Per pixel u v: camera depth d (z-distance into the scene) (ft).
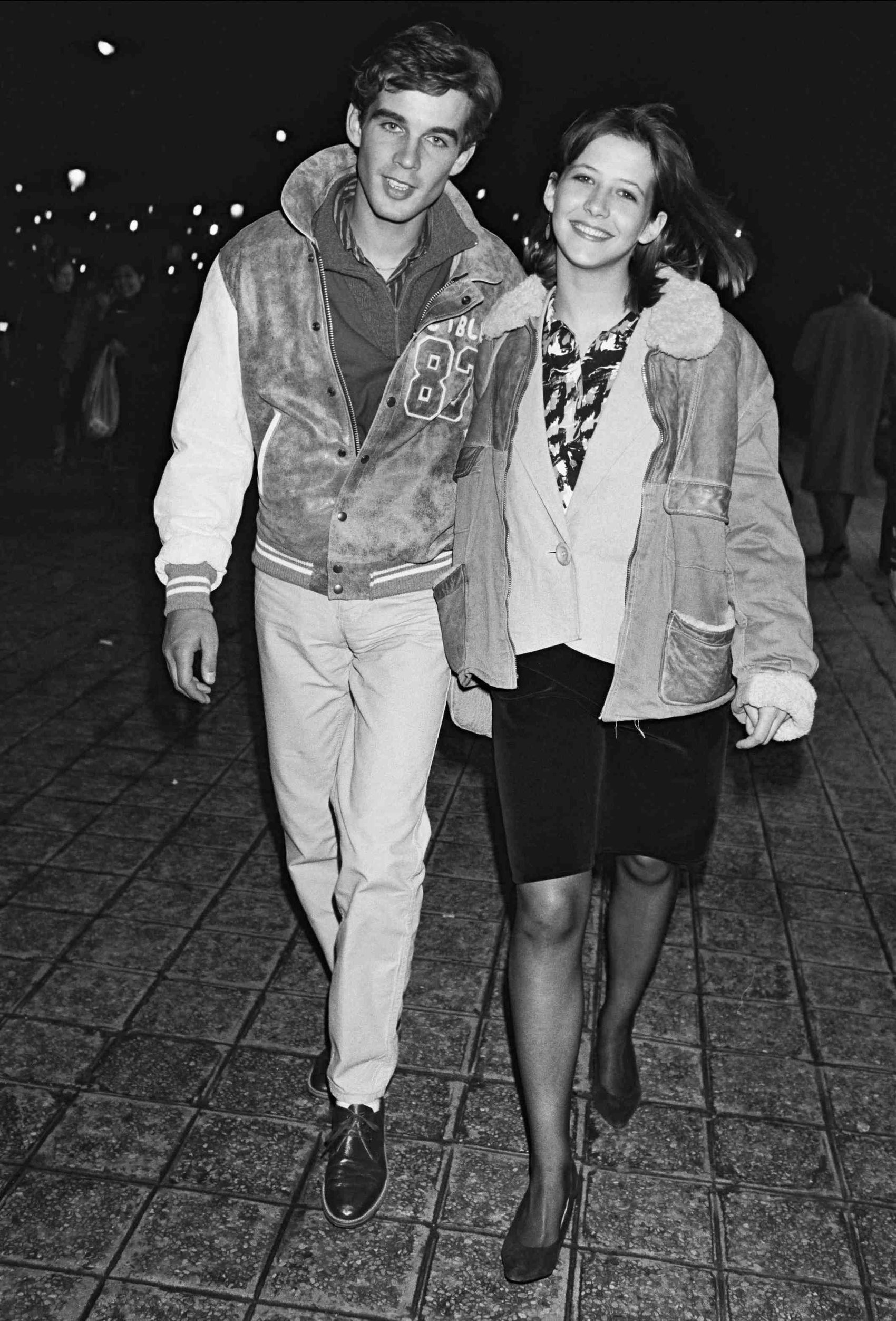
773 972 12.37
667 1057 10.89
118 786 15.99
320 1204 9.02
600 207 7.99
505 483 8.50
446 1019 11.28
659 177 8.06
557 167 8.32
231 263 8.84
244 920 12.82
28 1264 8.33
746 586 8.66
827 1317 8.28
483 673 8.60
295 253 8.70
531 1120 8.48
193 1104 10.00
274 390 8.84
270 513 9.12
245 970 11.91
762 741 8.84
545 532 8.36
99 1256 8.43
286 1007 11.36
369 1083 9.07
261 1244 8.63
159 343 38.47
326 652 9.26
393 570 8.99
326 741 9.60
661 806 8.74
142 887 13.39
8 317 42.65
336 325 8.73
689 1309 8.29
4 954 11.95
